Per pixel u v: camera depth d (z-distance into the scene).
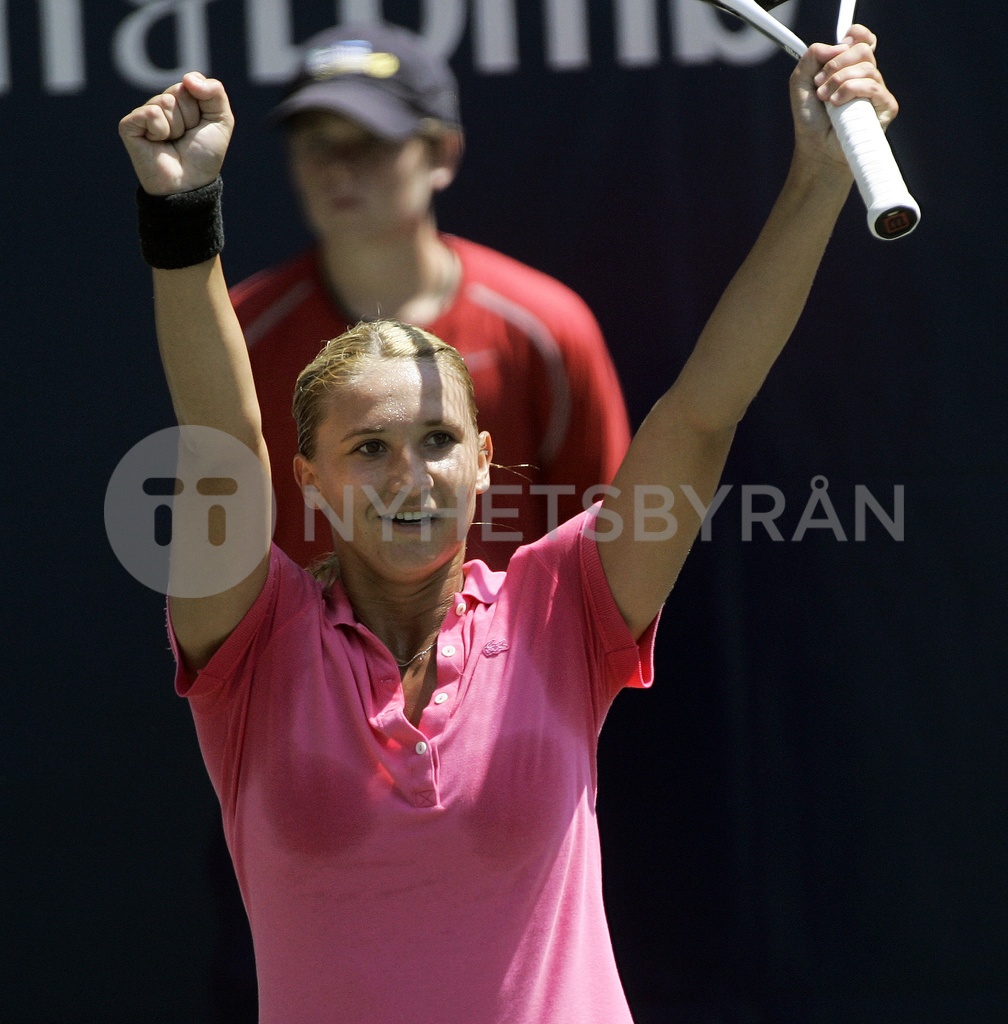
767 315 6.90
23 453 11.21
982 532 11.25
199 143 6.56
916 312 11.31
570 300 11.19
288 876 6.49
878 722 11.18
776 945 11.08
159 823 11.09
